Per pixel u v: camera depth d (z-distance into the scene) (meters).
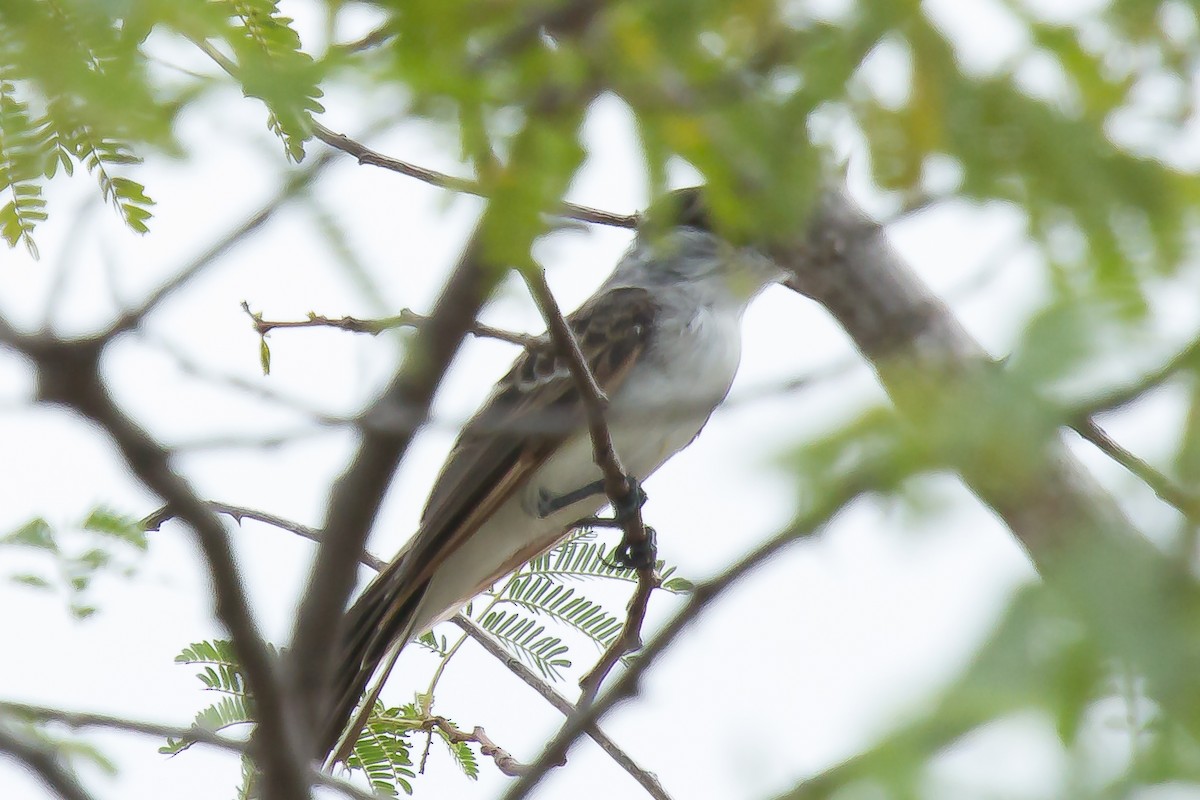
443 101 3.39
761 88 3.59
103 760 5.23
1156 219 3.44
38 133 3.33
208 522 4.79
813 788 3.12
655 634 5.05
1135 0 3.39
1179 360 3.19
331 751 9.12
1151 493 3.19
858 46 3.50
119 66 3.23
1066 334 3.23
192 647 7.88
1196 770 2.83
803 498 3.30
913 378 3.43
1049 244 3.44
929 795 2.87
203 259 4.17
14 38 3.18
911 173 3.56
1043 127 3.45
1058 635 2.92
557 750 5.89
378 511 5.93
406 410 5.32
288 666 6.04
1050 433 3.21
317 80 3.33
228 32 3.32
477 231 3.78
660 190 3.69
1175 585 2.99
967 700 2.90
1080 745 2.87
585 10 3.53
